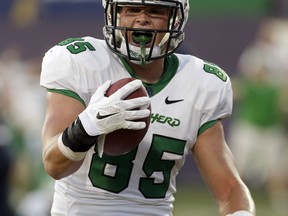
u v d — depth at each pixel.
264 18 36.53
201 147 12.23
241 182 12.01
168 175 12.21
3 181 20.70
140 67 12.06
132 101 10.61
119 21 11.70
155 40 11.70
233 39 36.47
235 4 36.47
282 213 32.28
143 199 12.04
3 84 31.77
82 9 35.81
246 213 11.48
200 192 34.88
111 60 12.08
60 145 10.84
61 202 12.09
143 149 11.90
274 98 35.69
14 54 35.47
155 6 11.55
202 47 36.47
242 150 36.34
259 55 36.00
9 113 30.95
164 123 12.00
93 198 11.92
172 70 12.23
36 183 24.36
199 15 36.38
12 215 21.06
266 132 35.91
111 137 10.80
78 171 11.92
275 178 35.50
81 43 12.12
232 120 37.28
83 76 11.82
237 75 36.41
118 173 11.87
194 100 12.16
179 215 29.83
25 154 25.06
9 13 36.09
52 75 11.80
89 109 10.68
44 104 31.98
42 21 35.91
